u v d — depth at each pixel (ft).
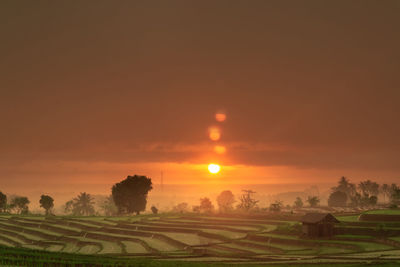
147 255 408.67
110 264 305.32
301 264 306.76
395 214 474.08
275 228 542.16
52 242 574.56
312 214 456.04
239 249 426.92
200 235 558.15
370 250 363.76
